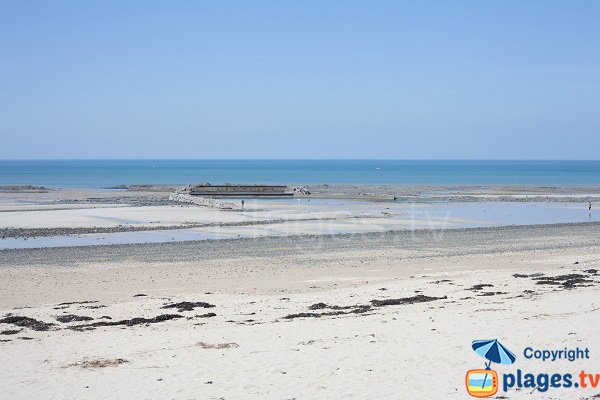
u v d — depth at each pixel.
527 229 46.72
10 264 30.73
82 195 87.94
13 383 11.55
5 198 80.38
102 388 11.16
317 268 29.70
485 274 26.81
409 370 11.84
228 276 27.58
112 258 32.59
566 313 16.44
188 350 13.84
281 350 13.58
